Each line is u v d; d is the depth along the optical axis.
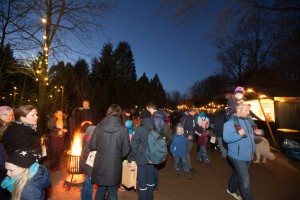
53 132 6.74
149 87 42.09
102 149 3.74
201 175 6.63
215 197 5.06
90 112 7.00
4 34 9.81
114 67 45.34
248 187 4.11
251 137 4.25
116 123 3.82
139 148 4.23
